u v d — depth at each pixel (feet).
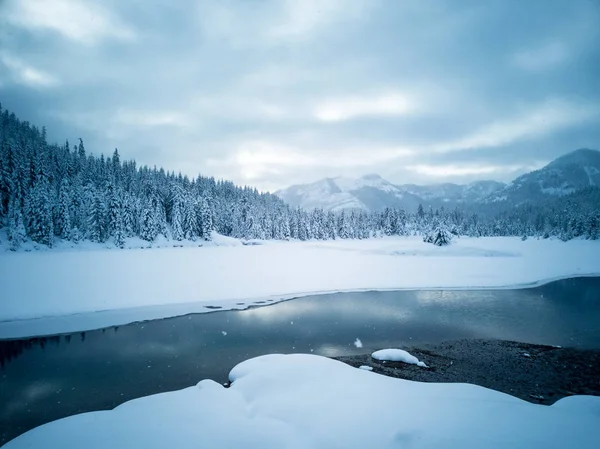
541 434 21.30
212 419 25.11
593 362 45.78
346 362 45.37
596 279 110.52
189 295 81.25
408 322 64.03
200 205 277.44
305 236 372.79
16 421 30.35
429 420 23.59
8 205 185.37
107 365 43.34
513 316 68.44
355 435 21.80
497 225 500.33
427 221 474.90
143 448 21.04
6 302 69.26
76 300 72.69
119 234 205.87
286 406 26.73
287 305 76.13
